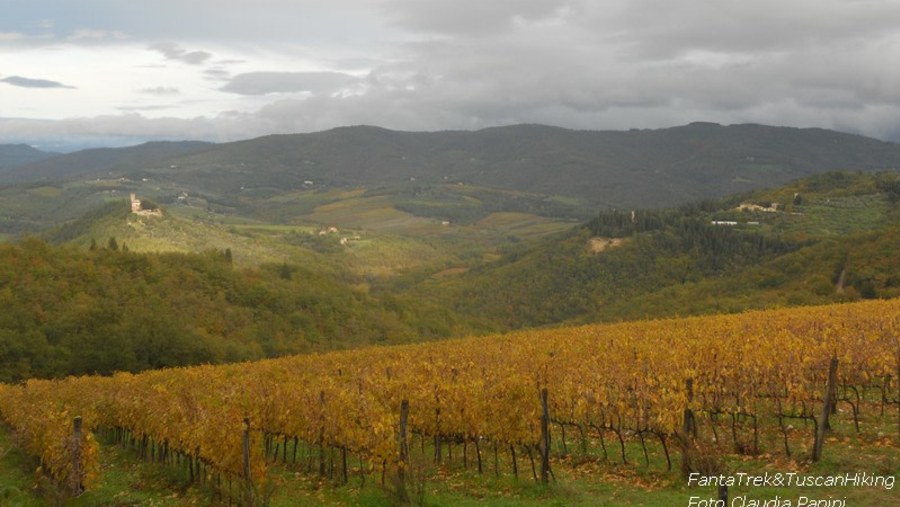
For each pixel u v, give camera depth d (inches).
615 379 735.7
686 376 745.6
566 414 722.8
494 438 657.6
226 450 631.8
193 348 2847.0
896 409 772.6
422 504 585.9
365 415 675.4
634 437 750.5
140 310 3051.2
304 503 629.9
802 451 627.2
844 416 750.5
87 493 714.8
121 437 1058.7
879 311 1523.1
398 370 1107.9
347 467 763.4
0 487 788.6
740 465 609.6
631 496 553.9
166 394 917.8
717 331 1318.9
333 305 3978.8
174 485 757.9
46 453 743.7
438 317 4658.0
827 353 825.5
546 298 5905.5
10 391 1305.4
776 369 767.7
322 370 1347.2
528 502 566.6
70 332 2770.7
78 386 1338.6
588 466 673.0
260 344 3292.3
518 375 837.8
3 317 2694.4
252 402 855.1
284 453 824.3
